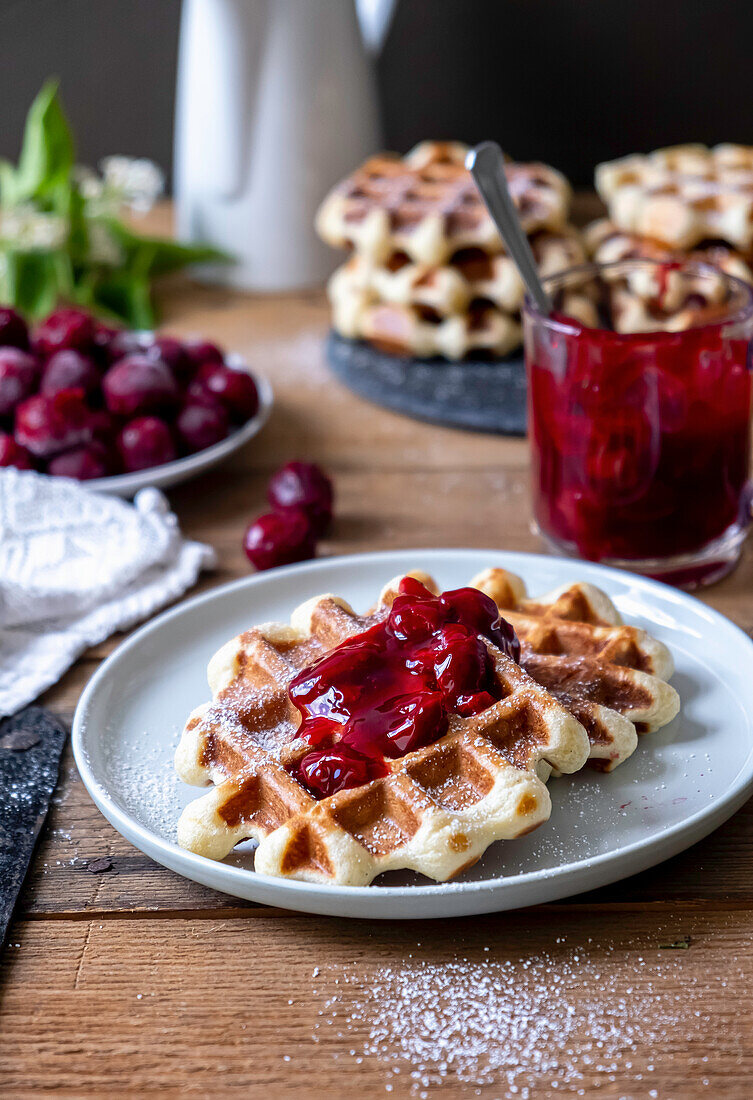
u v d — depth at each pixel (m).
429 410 0.85
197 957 0.55
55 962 0.55
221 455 0.79
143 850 0.56
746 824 0.59
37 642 0.68
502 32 1.18
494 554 0.69
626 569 0.70
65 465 0.76
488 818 0.55
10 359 0.79
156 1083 0.52
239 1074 0.52
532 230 0.89
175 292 1.05
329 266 1.04
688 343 0.66
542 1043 0.53
